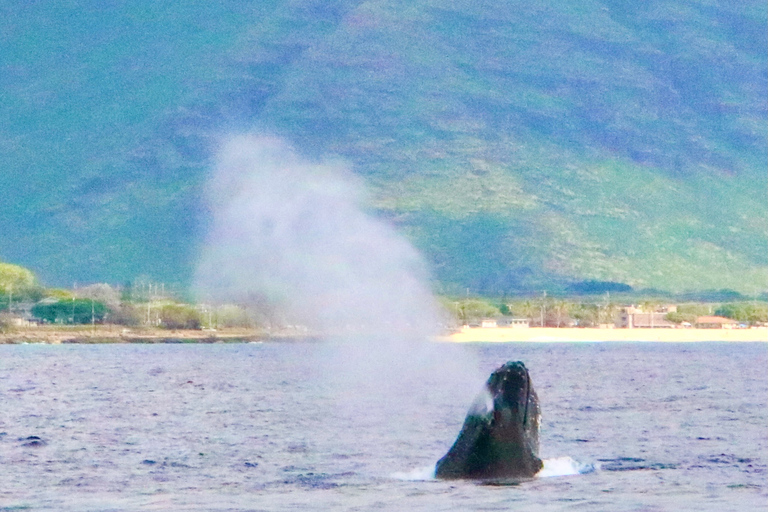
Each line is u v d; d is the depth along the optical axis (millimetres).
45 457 120375
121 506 83750
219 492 90938
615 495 85000
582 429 157500
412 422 169000
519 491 85875
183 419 176000
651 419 177000
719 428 159125
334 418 177875
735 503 82625
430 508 79000
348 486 92625
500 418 92875
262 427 160125
